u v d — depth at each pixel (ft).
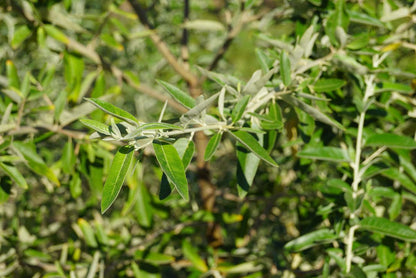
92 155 3.98
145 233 5.20
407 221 4.27
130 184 4.17
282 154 5.56
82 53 4.46
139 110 7.06
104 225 6.13
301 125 3.40
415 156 3.70
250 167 3.04
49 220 6.68
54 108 3.90
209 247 4.78
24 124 4.41
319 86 3.24
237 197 5.27
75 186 4.40
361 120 3.27
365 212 3.54
